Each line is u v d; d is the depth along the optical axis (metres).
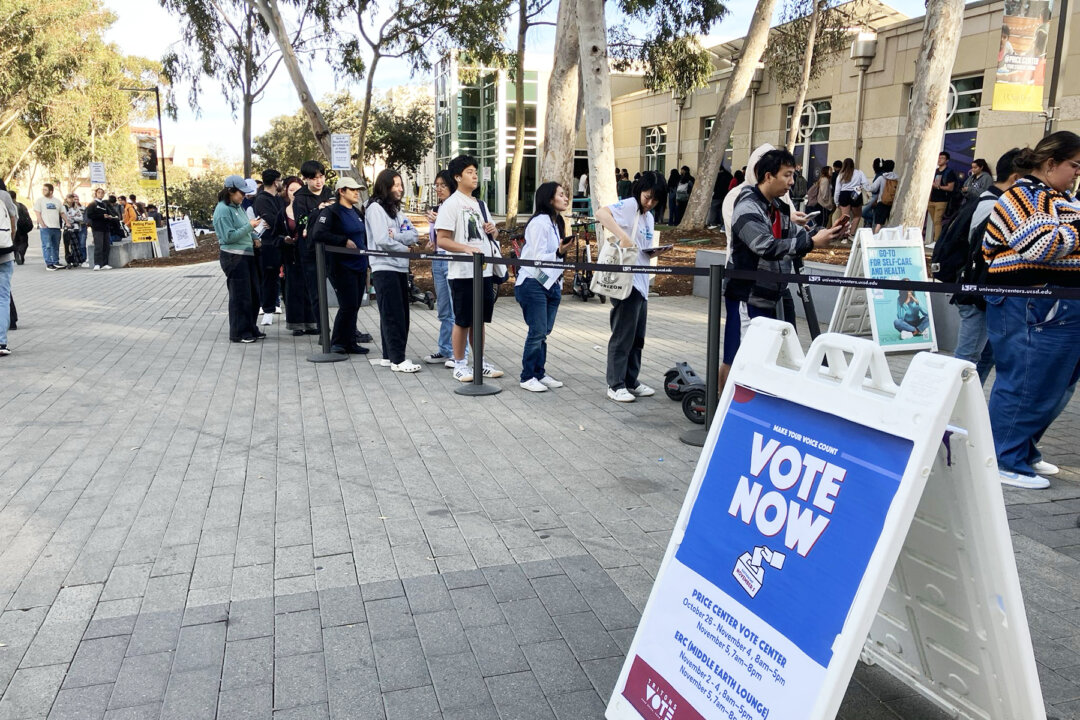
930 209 14.51
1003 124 16.69
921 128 10.00
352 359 8.27
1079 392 6.66
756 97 25.34
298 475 4.84
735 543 2.28
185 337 9.66
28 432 5.71
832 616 1.95
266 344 9.16
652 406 6.35
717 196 21.61
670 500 4.42
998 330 4.54
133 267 20.31
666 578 2.45
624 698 2.43
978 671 2.15
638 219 6.09
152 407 6.39
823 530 2.04
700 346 8.84
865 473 1.99
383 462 5.07
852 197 16.64
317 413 6.20
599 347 8.90
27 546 3.88
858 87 20.86
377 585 3.48
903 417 1.92
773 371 2.34
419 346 8.98
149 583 3.52
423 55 22.00
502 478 4.77
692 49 21.34
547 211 6.54
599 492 4.54
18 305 12.70
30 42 35.88
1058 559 3.64
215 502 4.42
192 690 2.75
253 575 3.58
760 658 2.09
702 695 2.20
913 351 8.38
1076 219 4.12
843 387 2.10
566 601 3.34
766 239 4.76
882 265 8.16
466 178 6.91
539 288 6.59
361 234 8.24
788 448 2.22
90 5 38.94
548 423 5.89
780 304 5.09
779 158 4.78
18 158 45.38
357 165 25.14
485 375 7.30
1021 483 4.54
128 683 2.80
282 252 9.53
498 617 3.22
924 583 2.22
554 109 13.52
